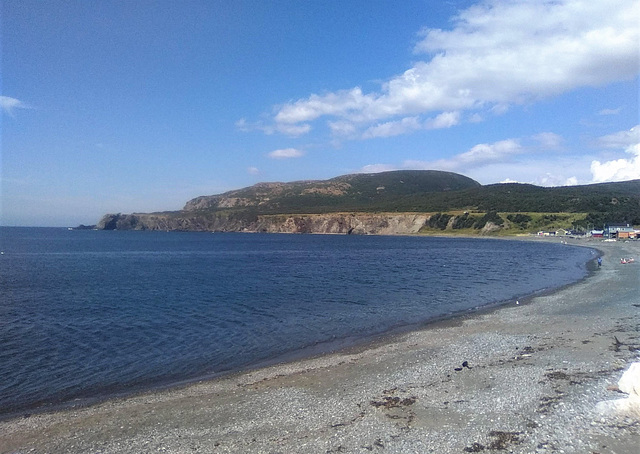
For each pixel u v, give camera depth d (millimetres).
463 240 160875
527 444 9930
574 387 13234
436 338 21297
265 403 13352
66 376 16734
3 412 13398
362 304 32062
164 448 10562
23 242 147125
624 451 9367
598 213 166000
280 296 36094
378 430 11023
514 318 25562
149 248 117875
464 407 12242
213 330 24047
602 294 32969
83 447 10797
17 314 28781
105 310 30156
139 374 16953
